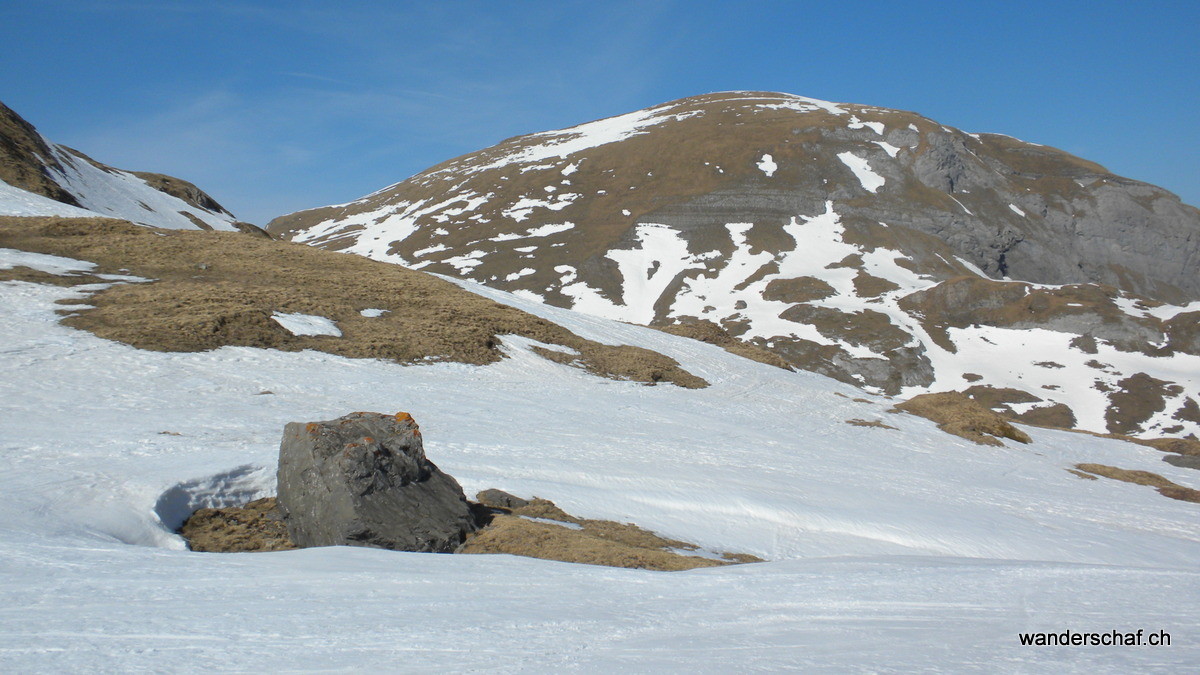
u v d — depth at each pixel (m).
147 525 12.93
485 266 157.88
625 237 162.88
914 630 5.91
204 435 19.48
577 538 14.30
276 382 27.42
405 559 9.91
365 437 14.35
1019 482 28.56
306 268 45.31
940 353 113.19
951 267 148.75
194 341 29.75
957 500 23.08
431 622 6.31
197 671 4.86
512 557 10.51
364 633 5.91
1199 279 180.50
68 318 29.97
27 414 19.95
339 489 13.43
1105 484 30.39
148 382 25.05
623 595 7.87
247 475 15.72
